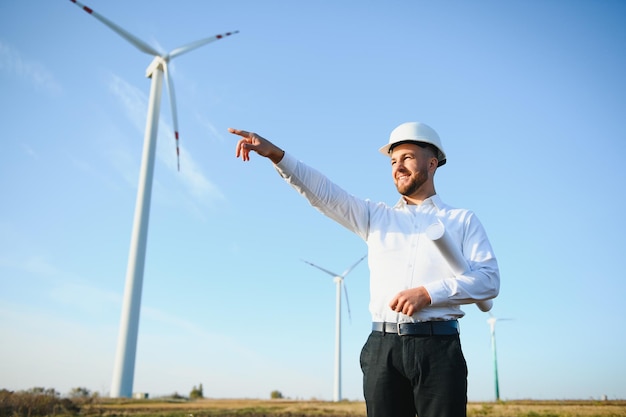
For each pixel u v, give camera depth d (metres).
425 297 2.78
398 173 3.44
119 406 16.98
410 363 2.91
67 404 15.16
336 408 18.70
